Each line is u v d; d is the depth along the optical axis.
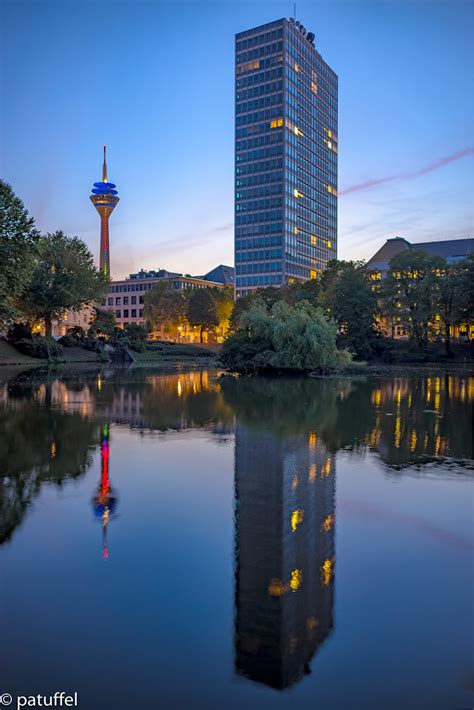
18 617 6.09
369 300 84.75
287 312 50.06
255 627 5.83
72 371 56.75
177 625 5.91
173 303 136.25
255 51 162.12
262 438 17.05
